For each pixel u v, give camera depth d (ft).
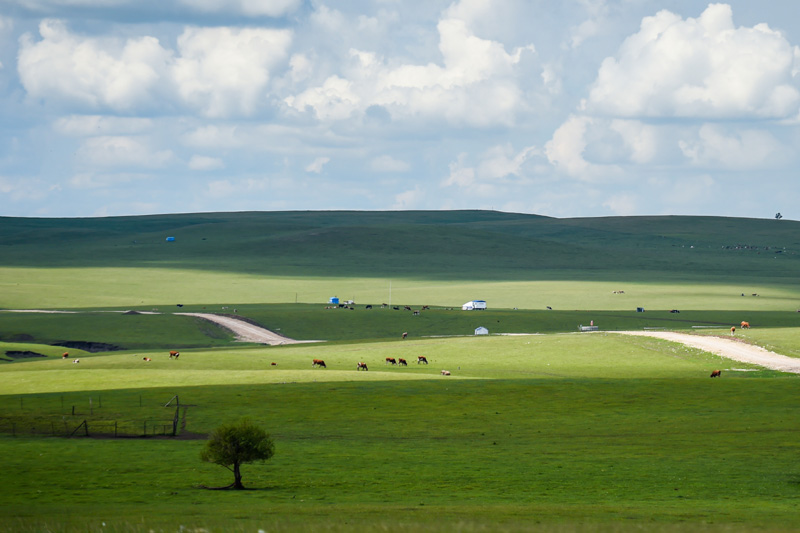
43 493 258.37
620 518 208.74
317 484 271.28
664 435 362.74
